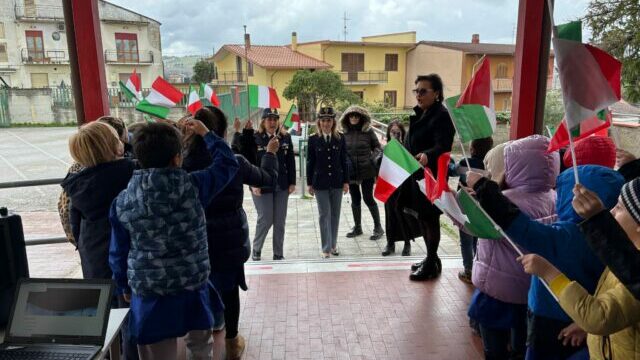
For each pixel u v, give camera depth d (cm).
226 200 253
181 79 2820
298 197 845
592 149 222
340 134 504
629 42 528
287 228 665
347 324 316
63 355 164
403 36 2670
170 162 195
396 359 278
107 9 2386
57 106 2319
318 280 387
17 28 2467
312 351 286
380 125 936
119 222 195
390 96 2633
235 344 276
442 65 2386
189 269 195
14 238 190
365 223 676
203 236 203
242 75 2623
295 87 1928
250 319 325
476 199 193
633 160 227
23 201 929
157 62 2541
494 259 226
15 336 171
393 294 360
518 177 216
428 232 375
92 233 225
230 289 263
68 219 258
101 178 219
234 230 258
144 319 193
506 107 1980
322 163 491
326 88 1922
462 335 302
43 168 1279
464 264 378
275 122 464
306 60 2502
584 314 143
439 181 204
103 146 220
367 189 572
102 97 312
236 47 2664
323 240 507
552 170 214
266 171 301
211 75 2938
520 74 334
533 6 324
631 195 130
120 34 2438
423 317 325
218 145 221
